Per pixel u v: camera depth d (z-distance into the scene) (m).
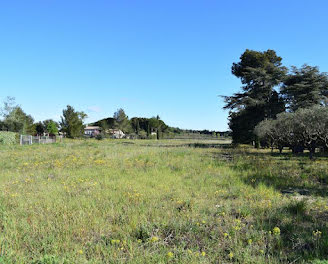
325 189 7.67
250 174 9.79
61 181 8.34
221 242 3.99
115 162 12.88
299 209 5.46
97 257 3.51
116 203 5.89
